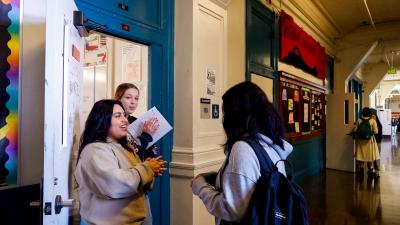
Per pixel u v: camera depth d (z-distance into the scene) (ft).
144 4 8.11
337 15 22.26
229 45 10.87
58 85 3.97
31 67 5.12
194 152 8.70
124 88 7.04
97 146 4.66
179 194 8.85
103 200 4.58
